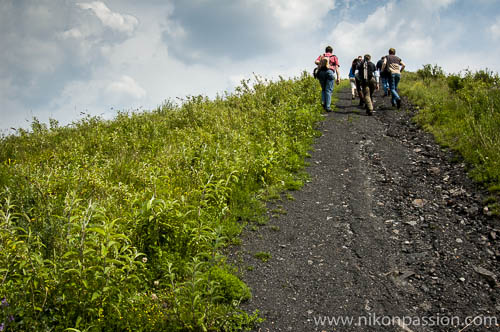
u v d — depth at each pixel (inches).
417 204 204.2
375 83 430.6
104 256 106.5
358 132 359.3
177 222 155.6
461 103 369.1
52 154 281.3
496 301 125.3
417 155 281.9
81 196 186.4
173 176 230.7
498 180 204.4
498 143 234.2
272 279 145.5
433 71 684.7
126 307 110.7
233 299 128.6
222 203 194.4
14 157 300.0
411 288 136.9
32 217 145.8
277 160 273.3
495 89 384.5
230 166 237.9
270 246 170.9
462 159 251.4
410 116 402.0
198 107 419.8
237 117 385.7
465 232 170.1
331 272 149.4
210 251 154.4
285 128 341.1
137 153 287.7
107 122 428.8
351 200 217.9
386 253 161.2
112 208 170.4
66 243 119.6
